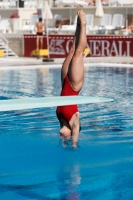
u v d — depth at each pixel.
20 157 6.03
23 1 32.69
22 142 6.81
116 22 27.97
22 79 15.27
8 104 5.52
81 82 6.43
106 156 6.07
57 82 14.37
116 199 4.56
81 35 6.42
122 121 8.42
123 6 29.53
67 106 6.37
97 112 9.30
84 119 8.60
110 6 30.14
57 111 6.47
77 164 5.75
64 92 6.47
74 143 6.49
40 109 9.66
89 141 6.86
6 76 16.25
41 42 25.91
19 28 29.59
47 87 13.16
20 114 9.12
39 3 33.06
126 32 26.44
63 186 4.96
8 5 33.03
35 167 5.65
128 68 19.17
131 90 12.47
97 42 25.91
